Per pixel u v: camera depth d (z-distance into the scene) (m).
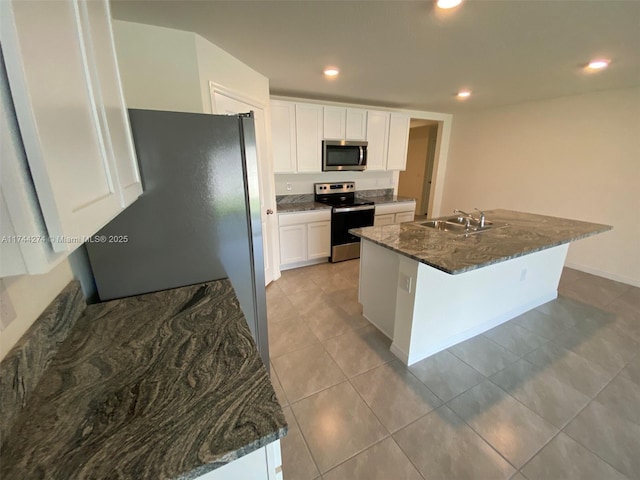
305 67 2.52
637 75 2.62
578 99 3.45
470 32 1.81
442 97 3.67
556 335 2.32
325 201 4.18
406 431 1.50
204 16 1.65
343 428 1.52
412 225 2.64
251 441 0.61
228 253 1.45
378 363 2.01
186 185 1.29
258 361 0.86
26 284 0.82
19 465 0.56
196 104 2.00
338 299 2.95
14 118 0.36
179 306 1.20
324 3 1.49
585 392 1.75
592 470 1.30
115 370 0.83
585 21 1.65
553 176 3.79
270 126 3.02
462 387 1.79
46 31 0.43
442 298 2.00
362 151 3.96
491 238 2.17
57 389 0.76
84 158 0.56
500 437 1.46
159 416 0.67
